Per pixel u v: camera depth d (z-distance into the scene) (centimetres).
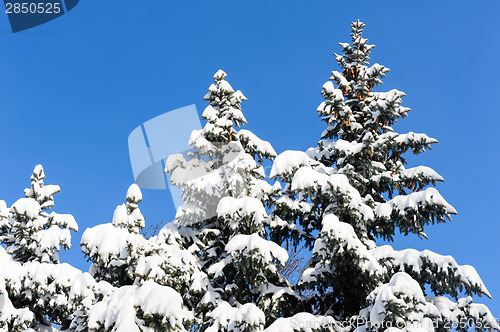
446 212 1027
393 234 1134
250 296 1096
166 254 925
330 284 1007
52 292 1066
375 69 1307
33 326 1110
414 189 1166
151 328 573
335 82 1274
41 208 1320
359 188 1192
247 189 1170
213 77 1377
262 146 1308
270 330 804
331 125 1339
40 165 1387
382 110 1196
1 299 1006
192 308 1018
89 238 1050
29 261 1183
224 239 1177
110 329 605
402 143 1212
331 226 901
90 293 918
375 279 918
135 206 1106
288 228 1184
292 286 1146
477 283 907
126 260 1014
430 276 960
